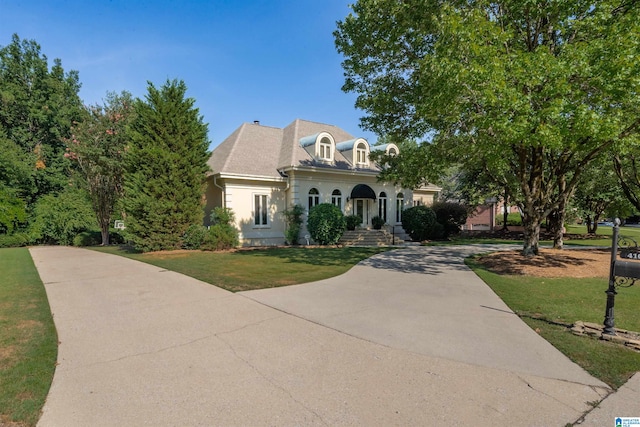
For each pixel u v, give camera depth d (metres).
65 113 32.38
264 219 20.95
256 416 3.18
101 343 5.01
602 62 7.06
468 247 19.25
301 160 21.38
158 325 5.79
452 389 3.64
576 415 3.17
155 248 16.86
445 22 8.16
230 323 5.86
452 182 40.09
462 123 10.34
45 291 8.41
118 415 3.22
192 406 3.36
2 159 24.81
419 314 6.35
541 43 10.66
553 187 13.12
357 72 12.43
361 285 8.88
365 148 24.22
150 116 16.61
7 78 32.06
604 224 55.84
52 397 3.54
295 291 8.17
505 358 4.42
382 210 25.31
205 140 18.38
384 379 3.87
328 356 4.50
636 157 15.62
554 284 8.93
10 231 23.80
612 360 4.34
